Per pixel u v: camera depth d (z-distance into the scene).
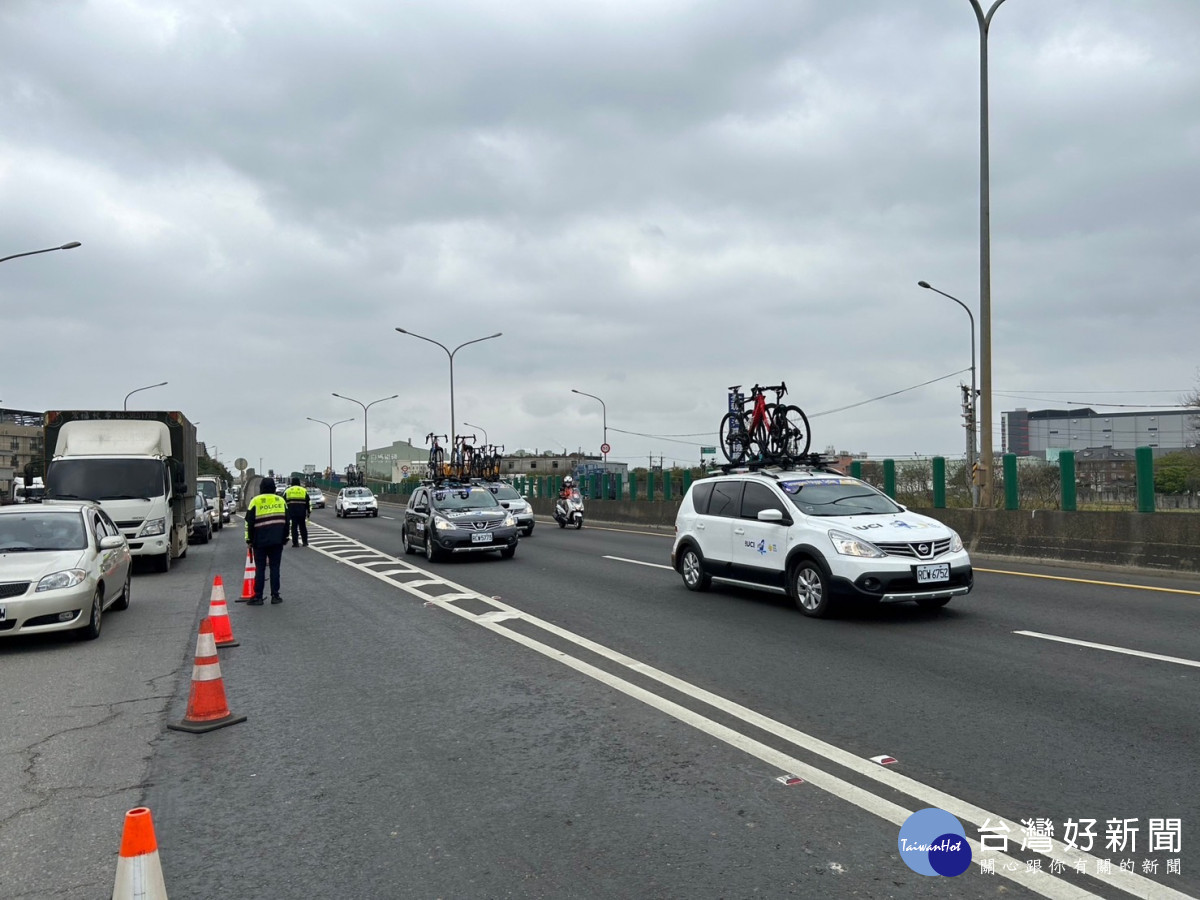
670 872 3.71
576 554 18.97
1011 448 76.88
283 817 4.45
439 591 13.21
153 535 16.41
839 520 9.82
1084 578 12.86
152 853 2.86
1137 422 70.62
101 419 18.02
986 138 18.27
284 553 21.03
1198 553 12.73
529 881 3.67
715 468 13.02
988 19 18.25
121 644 9.42
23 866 3.96
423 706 6.55
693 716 6.03
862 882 3.58
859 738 5.44
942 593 9.29
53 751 5.64
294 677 7.66
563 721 6.02
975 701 6.20
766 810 4.35
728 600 11.46
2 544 9.91
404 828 4.27
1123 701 6.08
